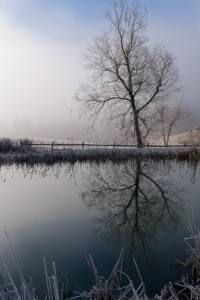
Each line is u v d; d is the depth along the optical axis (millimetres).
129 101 35750
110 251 7191
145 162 23141
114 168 20172
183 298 5098
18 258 6707
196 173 18094
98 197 12516
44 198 12031
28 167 19797
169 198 12336
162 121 41250
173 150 25938
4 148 26172
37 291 5398
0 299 4512
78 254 7000
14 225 8883
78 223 9219
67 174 17609
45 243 7602
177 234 8289
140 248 7352
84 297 5078
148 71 35469
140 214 10234
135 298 4562
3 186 13977
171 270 6172
